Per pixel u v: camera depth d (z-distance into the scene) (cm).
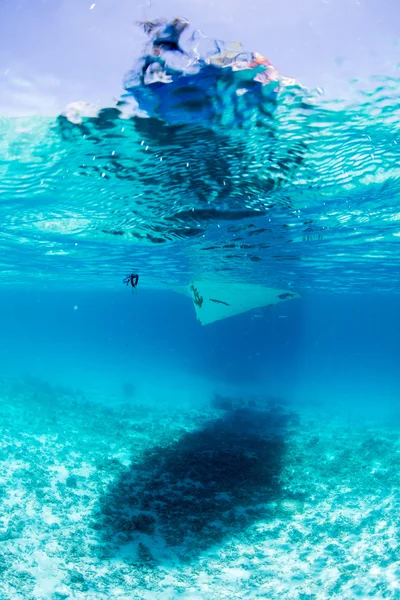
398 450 1568
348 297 4638
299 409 2653
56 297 6831
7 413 1808
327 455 1513
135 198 957
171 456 1372
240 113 562
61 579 692
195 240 1427
